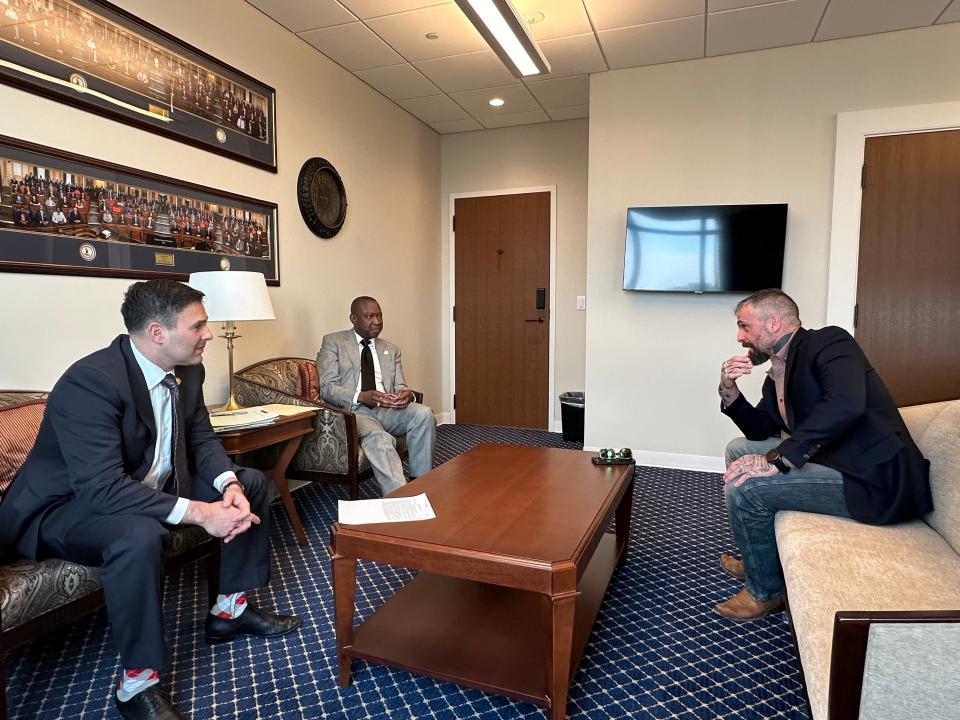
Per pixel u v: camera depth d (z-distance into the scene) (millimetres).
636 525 2752
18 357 1962
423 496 1822
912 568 1329
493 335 5133
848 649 921
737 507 1841
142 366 1624
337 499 3146
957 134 3148
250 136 2945
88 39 2133
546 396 5004
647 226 3656
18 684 1576
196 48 2604
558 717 1335
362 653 1526
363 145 3971
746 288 3492
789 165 3441
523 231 4961
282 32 3174
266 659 1693
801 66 3375
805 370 1836
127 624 1361
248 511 1610
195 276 2365
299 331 3379
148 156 2400
